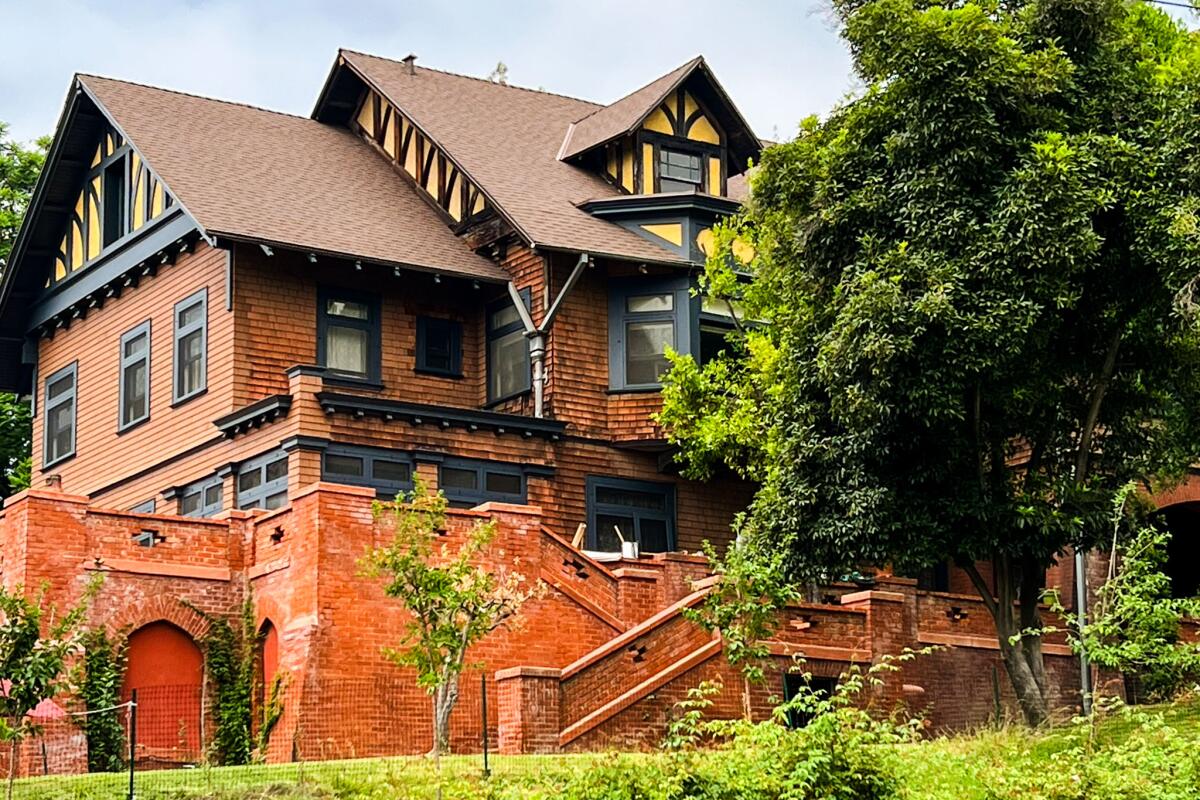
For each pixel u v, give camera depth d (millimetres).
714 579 27156
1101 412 26656
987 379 24484
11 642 20719
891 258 24344
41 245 38938
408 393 34656
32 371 40219
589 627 27672
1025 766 19984
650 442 34469
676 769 18250
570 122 39656
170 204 34750
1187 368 26562
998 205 24234
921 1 26000
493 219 35344
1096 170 24422
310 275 33906
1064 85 25250
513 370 34938
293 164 36344
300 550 26203
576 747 24016
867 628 27422
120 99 36094
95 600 26172
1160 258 24172
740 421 30656
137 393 35781
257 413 31359
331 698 25234
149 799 19562
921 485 25016
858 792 18109
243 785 20297
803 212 26031
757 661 25141
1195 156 24297
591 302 34938
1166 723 22922
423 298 35312
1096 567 32219
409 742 25500
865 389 24109
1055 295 24047
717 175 37219
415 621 23547
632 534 34531
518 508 27453
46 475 38719
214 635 26984
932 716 27766
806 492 25172
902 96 24891
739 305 33406
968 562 25641
